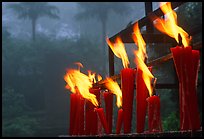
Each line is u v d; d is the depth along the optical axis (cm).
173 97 752
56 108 3059
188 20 712
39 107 3192
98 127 121
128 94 100
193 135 78
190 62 83
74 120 128
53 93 3136
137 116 96
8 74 3256
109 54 197
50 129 2620
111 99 127
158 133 83
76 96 130
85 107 128
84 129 127
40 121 2791
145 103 96
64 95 3116
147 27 209
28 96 3222
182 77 82
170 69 648
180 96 84
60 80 3169
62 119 2902
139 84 97
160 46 763
